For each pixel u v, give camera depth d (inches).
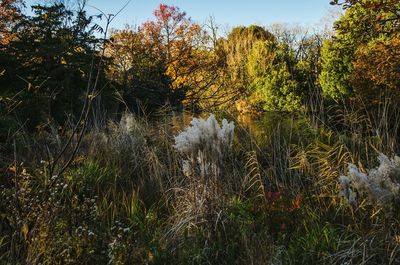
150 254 183.8
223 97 650.8
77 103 447.2
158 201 266.7
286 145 305.4
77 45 474.3
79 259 172.1
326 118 379.2
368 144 289.9
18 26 490.3
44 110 419.5
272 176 279.9
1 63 450.0
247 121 407.5
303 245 201.5
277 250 191.8
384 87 359.6
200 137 222.1
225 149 226.4
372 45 387.9
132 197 260.8
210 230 207.5
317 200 248.5
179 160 301.7
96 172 278.8
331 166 267.7
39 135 353.4
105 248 185.2
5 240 193.5
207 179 224.7
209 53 798.5
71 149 317.1
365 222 217.9
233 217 215.2
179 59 737.6
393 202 184.9
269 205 227.8
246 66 673.0
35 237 177.0
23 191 200.4
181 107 587.5
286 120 365.4
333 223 223.6
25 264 169.0
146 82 625.9
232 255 196.5
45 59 463.5
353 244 185.8
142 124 385.4
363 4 274.7
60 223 187.6
